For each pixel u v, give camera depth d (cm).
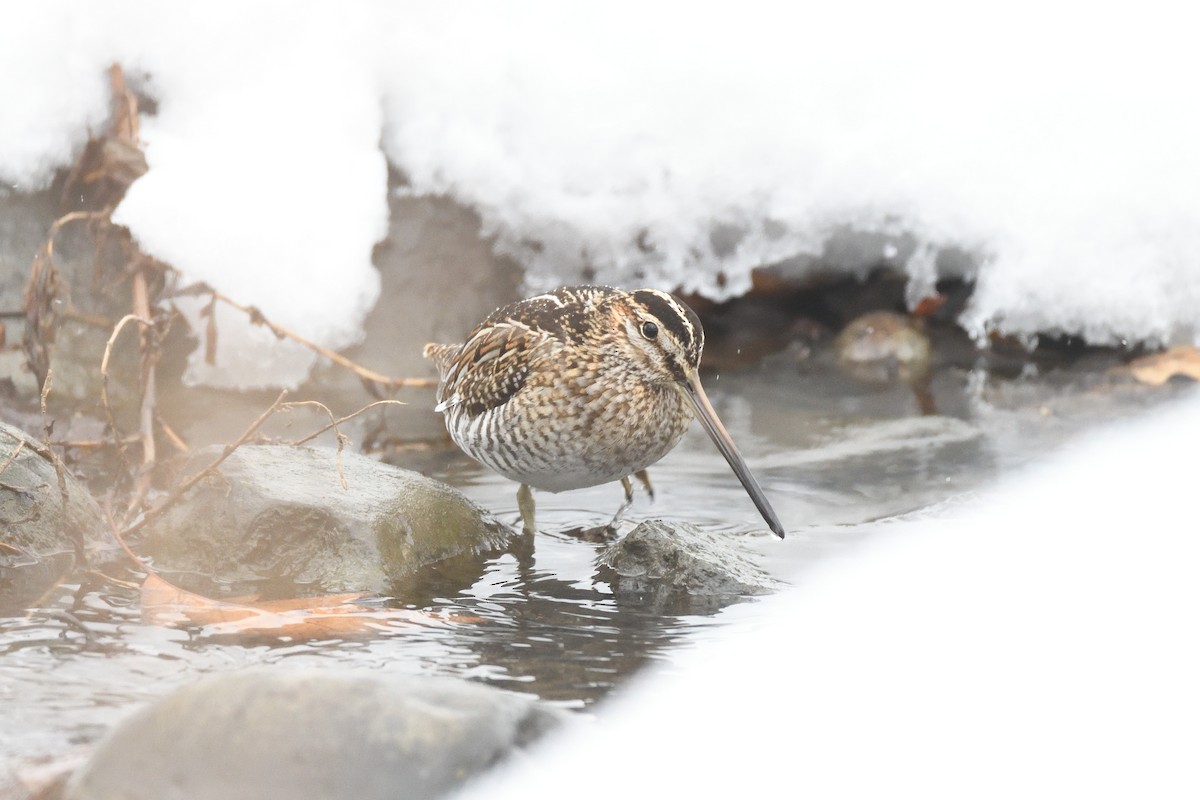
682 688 735
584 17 1388
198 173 1237
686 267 1436
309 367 1316
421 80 1361
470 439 1029
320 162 1277
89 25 1246
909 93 1405
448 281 1393
